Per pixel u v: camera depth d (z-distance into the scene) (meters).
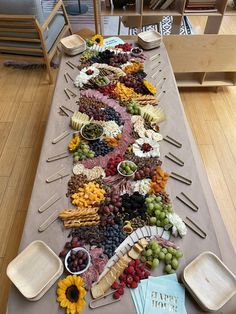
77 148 1.41
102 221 1.14
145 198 1.21
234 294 0.97
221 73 2.74
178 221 1.13
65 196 1.24
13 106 2.60
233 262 1.25
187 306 0.96
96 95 1.69
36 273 1.01
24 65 3.02
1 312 1.51
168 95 1.70
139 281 1.00
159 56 1.98
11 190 2.02
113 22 3.58
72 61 1.95
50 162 1.37
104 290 0.98
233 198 1.97
